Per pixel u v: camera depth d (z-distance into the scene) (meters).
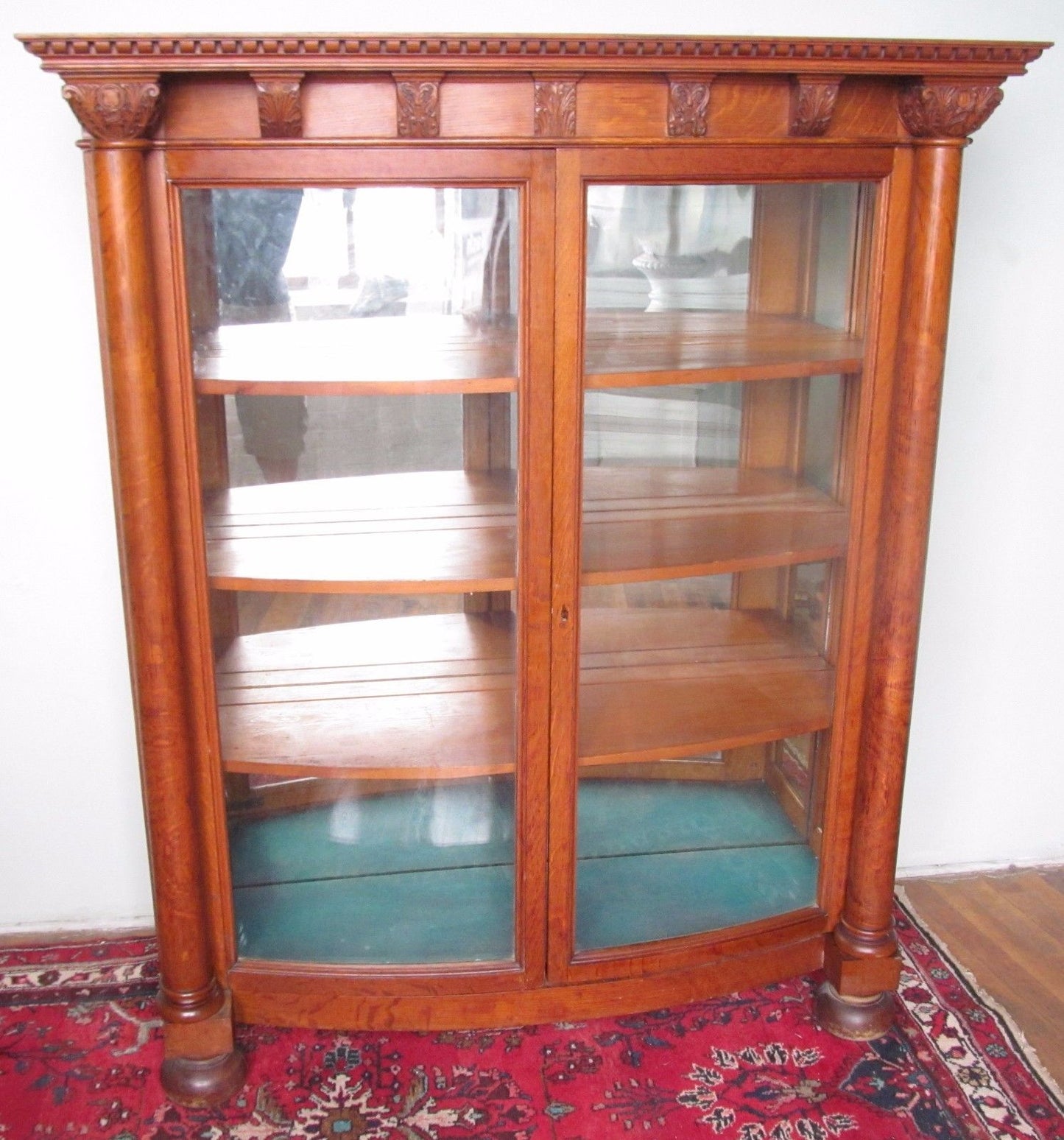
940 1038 1.92
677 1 1.91
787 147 1.54
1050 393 2.16
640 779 1.83
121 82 1.36
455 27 1.87
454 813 1.79
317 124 1.45
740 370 1.64
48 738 2.11
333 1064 1.86
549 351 1.55
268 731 1.75
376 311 1.54
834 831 1.90
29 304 1.88
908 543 1.72
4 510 1.98
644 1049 1.90
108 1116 1.76
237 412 1.57
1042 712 2.36
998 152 2.02
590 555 1.68
